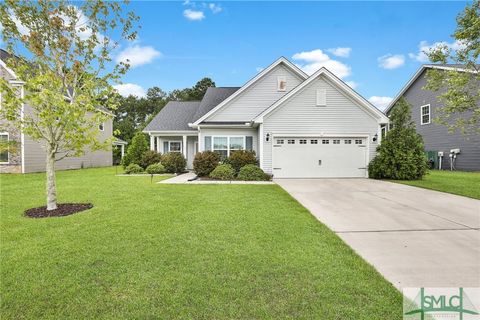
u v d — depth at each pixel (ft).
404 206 23.34
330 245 13.60
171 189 31.63
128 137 121.90
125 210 20.79
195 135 59.62
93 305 8.44
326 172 46.11
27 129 19.90
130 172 53.88
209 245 13.44
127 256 12.05
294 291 9.25
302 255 12.28
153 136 62.08
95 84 21.98
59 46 21.83
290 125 45.96
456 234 15.67
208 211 20.53
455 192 30.14
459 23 29.48
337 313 8.08
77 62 21.84
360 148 46.24
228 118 52.90
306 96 45.88
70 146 21.65
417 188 33.91
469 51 29.45
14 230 15.74
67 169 67.41
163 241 13.97
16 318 7.87
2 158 54.44
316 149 46.11
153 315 7.98
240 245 13.48
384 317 7.95
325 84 45.73
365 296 9.02
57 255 12.13
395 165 43.14
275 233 15.40
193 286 9.52
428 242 14.35
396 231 16.29
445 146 61.36
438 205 23.72
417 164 42.86
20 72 19.89
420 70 66.80
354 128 45.93
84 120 21.66
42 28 21.31
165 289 9.33
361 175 46.14
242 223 17.34
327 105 45.88
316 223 17.49
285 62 52.90
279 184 37.78
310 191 31.58
